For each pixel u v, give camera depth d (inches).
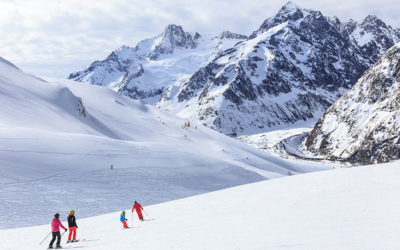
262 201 922.7
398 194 806.5
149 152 2861.7
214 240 553.3
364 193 853.2
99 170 2196.1
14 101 3543.3
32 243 733.3
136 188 1990.7
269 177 3474.4
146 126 5905.5
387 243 443.8
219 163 3063.5
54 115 3784.5
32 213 1321.4
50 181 1820.9
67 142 2513.5
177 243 560.1
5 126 2517.2
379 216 633.6
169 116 7357.3
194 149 5162.4
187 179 2471.7
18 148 2126.0
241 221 706.8
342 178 1070.4
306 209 762.2
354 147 7426.2
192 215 868.6
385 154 6653.5
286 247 461.4
